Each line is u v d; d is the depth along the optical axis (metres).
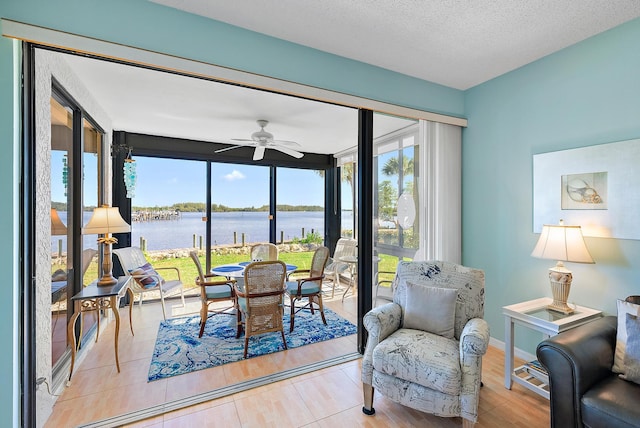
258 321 2.77
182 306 4.21
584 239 2.27
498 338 2.89
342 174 5.55
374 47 2.40
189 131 4.25
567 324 1.98
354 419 1.88
